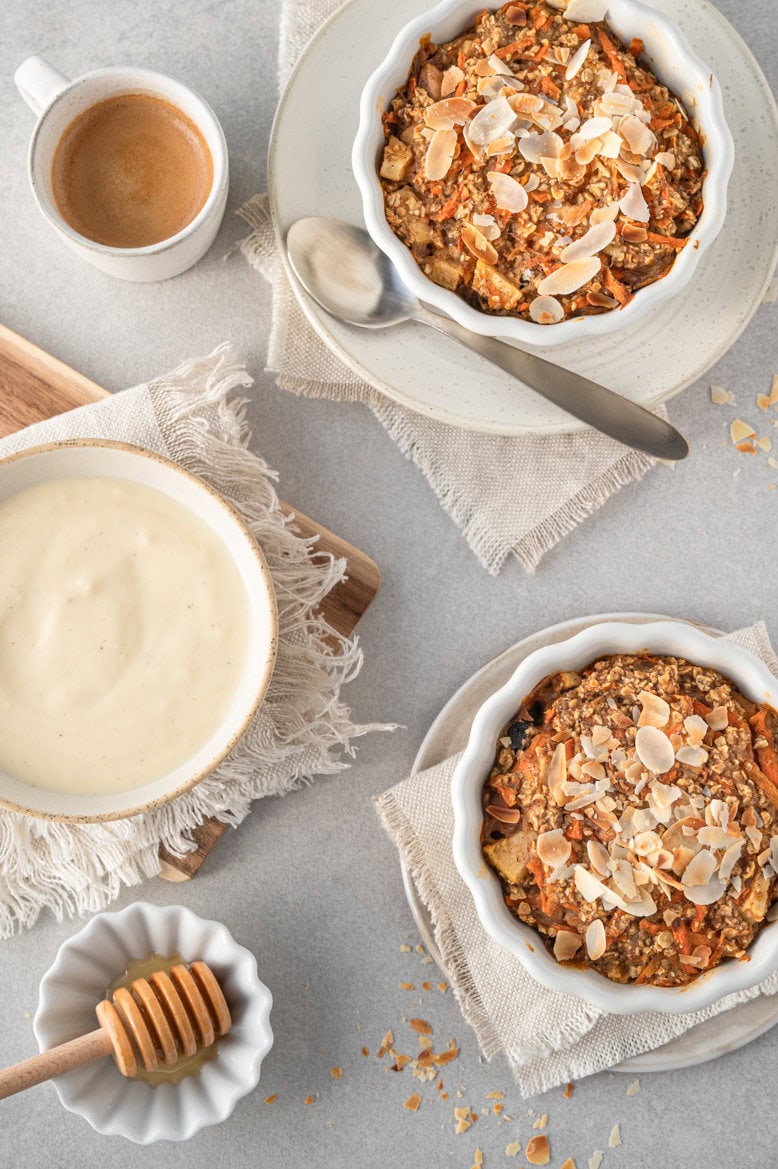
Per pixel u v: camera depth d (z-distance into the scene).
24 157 0.66
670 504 0.66
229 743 0.58
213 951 0.62
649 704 0.57
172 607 0.60
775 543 0.66
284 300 0.65
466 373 0.62
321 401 0.66
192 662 0.60
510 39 0.58
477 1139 0.64
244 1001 0.62
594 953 0.56
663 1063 0.63
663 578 0.66
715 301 0.62
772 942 0.56
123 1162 0.64
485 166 0.58
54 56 0.66
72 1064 0.60
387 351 0.62
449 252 0.59
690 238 0.58
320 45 0.62
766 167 0.62
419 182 0.58
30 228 0.66
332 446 0.66
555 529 0.66
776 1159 0.64
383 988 0.65
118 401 0.63
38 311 0.66
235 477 0.63
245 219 0.66
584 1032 0.62
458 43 0.59
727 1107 0.64
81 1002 0.62
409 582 0.66
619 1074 0.65
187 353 0.66
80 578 0.60
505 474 0.66
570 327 0.58
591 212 0.57
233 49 0.66
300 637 0.63
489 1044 0.63
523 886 0.57
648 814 0.56
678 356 0.62
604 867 0.56
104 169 0.64
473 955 0.62
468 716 0.63
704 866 0.56
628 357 0.62
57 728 0.60
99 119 0.63
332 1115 0.65
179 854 0.64
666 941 0.56
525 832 0.57
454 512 0.66
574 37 0.58
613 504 0.66
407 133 0.59
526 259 0.58
